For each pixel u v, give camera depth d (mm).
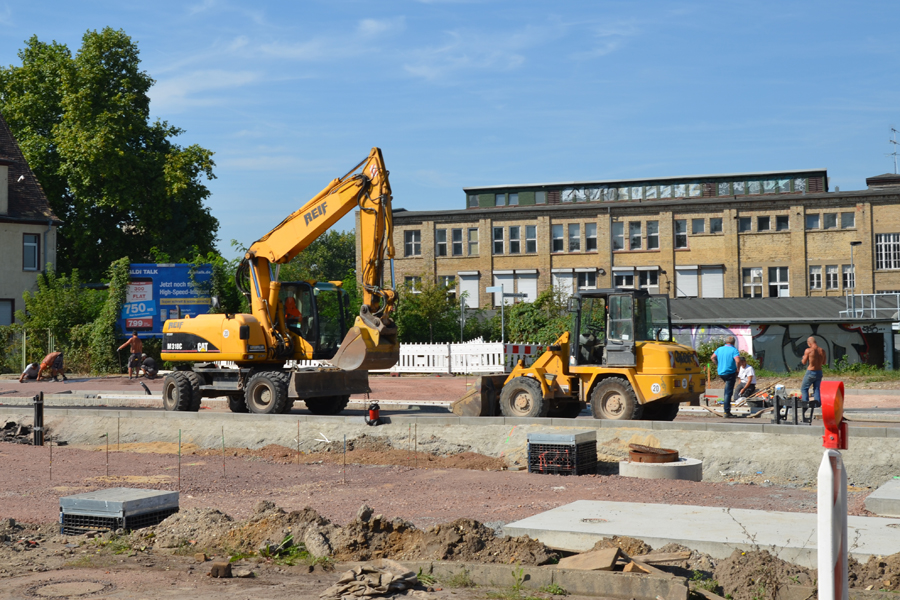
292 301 20469
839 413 4148
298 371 18922
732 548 6750
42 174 44500
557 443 13000
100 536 8172
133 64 46312
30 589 6297
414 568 6707
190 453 16797
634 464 12469
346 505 10422
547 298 39781
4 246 39531
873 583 6051
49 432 18984
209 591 6238
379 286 18812
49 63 45031
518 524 7523
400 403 22781
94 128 43125
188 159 44969
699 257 52062
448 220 55844
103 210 45562
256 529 7898
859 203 49594
